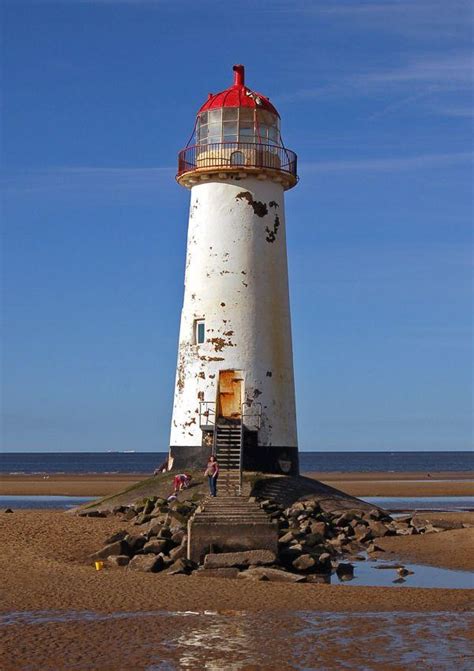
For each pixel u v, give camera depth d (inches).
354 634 585.0
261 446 1291.8
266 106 1374.3
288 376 1349.7
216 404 1295.5
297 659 532.1
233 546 854.5
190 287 1357.0
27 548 922.1
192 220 1378.0
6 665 516.4
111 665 518.6
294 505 1170.0
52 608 649.0
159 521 1040.2
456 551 976.9
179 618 622.8
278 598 689.6
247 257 1332.4
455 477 3617.1
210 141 1362.0
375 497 2230.6
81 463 6254.9
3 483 2888.8
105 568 830.5
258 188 1349.7
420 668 515.8
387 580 806.5
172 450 1332.4
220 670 511.2
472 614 642.2
